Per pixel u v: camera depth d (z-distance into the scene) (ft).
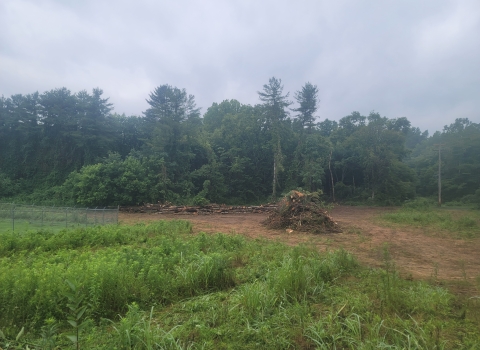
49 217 64.23
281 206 63.10
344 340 13.80
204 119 196.65
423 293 19.13
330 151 145.28
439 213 89.15
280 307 17.13
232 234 48.06
